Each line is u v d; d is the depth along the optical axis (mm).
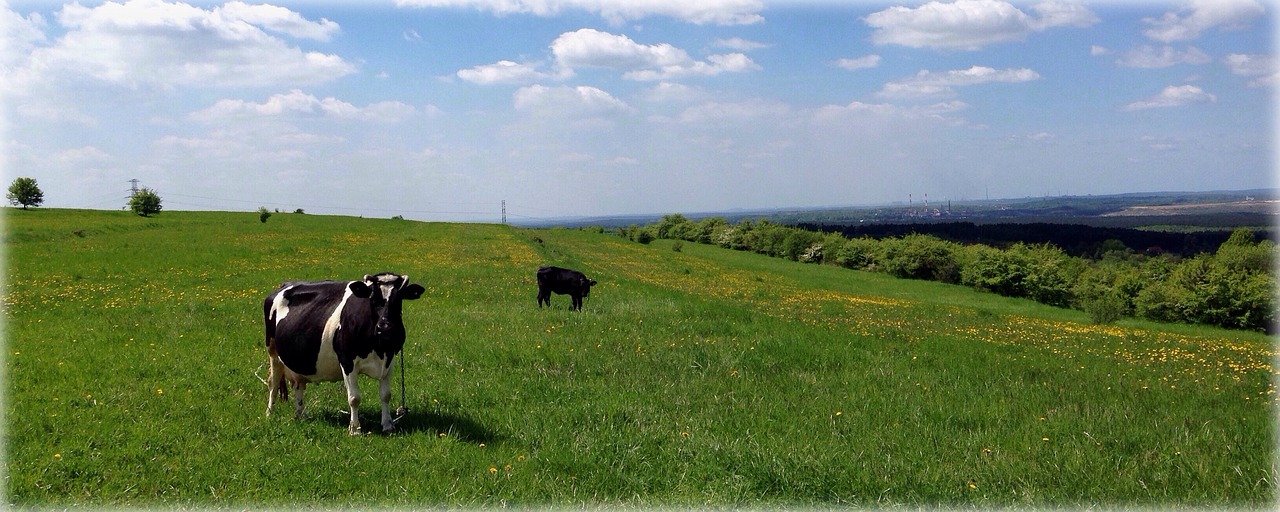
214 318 17875
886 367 14539
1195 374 16641
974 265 78375
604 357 13961
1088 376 15188
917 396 12055
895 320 29562
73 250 38688
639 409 10445
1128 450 9320
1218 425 10758
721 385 12289
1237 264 61156
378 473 7855
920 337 20719
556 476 7875
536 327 17516
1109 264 79062
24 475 7477
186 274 29766
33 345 14062
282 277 29719
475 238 63781
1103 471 8289
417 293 9688
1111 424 10391
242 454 8320
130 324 16828
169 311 19016
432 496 7203
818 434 9711
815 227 144000
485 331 16609
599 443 8812
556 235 96500
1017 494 7613
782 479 7723
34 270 29781
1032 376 14859
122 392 10609
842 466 8172
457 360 13359
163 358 13031
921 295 69688
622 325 18125
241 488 7410
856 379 13320
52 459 7887
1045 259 75312
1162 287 60875
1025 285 73562
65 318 18141
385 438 9078
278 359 10000
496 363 13273
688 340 16141
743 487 7605
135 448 8312
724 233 119438
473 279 30312
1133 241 104438
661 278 48344
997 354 17938
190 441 8609
